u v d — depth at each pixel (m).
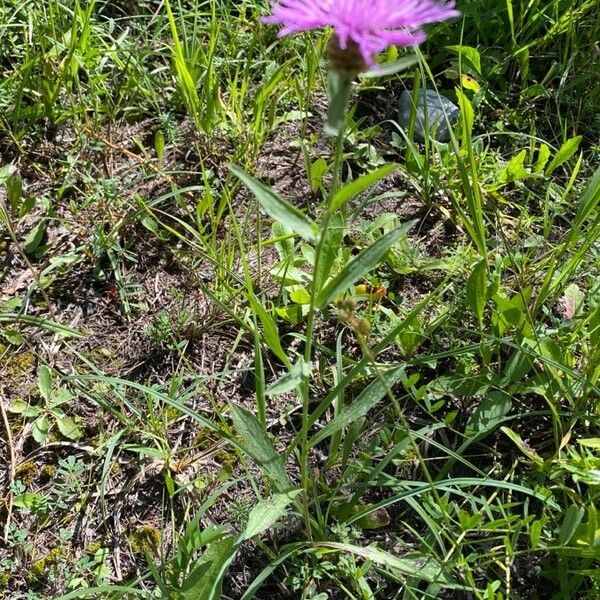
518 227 0.41
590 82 0.48
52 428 0.35
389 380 0.28
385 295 0.39
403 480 0.33
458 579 0.30
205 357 0.38
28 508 0.32
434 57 0.49
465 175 0.36
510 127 0.47
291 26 0.23
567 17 0.49
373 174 0.23
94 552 0.32
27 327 0.38
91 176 0.43
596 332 0.34
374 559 0.28
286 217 0.24
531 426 0.35
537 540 0.28
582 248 0.35
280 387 0.25
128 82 0.45
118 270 0.39
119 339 0.38
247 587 0.31
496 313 0.35
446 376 0.35
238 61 0.46
